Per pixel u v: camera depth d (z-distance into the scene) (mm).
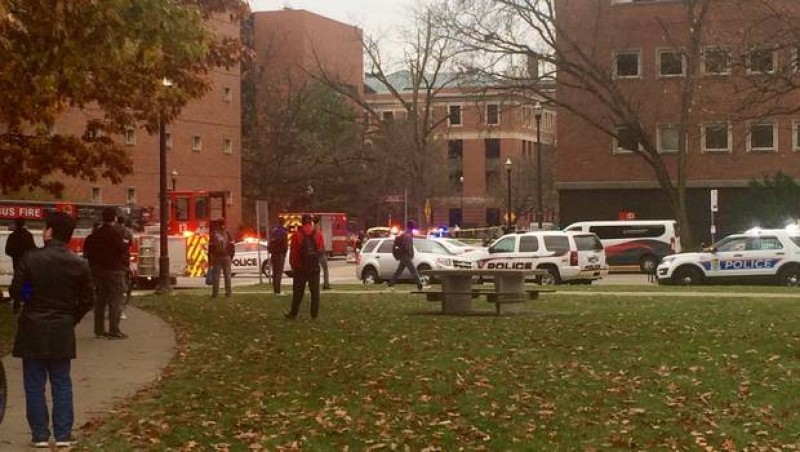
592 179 52562
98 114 50219
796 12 34219
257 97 77438
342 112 78125
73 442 8602
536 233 33188
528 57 44375
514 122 103000
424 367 12750
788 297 23734
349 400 10492
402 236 29000
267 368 12820
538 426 9180
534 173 91938
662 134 51656
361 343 15312
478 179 103438
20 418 9742
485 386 11312
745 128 39781
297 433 8906
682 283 31625
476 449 8250
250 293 27781
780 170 47031
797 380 11625
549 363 13078
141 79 18906
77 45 13602
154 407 10242
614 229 41625
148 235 33938
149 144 60125
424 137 58031
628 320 18453
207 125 64688
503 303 19953
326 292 27750
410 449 8305
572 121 52688
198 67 20156
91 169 23984
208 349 14836
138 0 13930
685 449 8305
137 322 18938
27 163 23234
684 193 44625
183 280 41250
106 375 12406
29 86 15391
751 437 8750
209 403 10414
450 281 20812
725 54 26953
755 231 31500
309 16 85938
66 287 8492
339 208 76875
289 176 74812
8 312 21062
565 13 50938
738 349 14250
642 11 51000
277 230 26688
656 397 10609
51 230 8617
